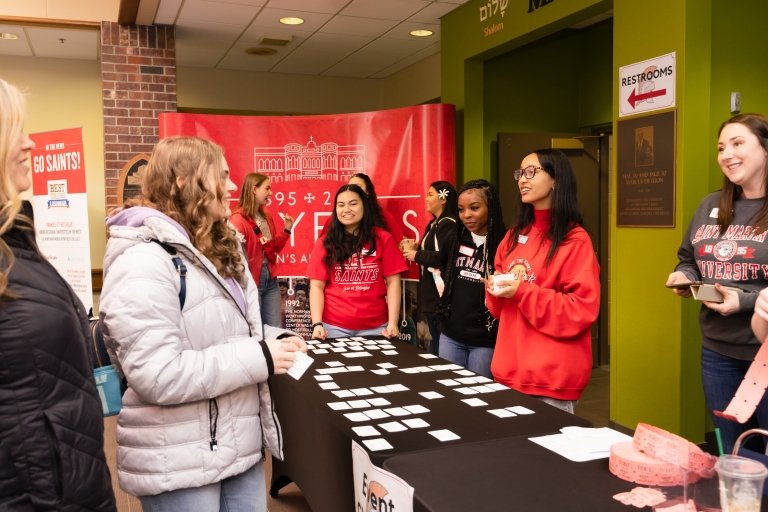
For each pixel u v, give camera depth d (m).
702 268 2.61
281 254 5.30
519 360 2.50
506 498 1.33
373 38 6.83
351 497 1.83
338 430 1.89
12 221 1.11
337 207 3.48
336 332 3.51
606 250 6.24
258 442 1.74
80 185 5.29
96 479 1.18
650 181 3.79
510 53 6.06
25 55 7.47
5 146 1.11
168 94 6.26
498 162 5.94
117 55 6.11
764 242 2.41
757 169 2.44
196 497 1.61
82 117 7.75
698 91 3.59
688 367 3.66
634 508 1.27
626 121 3.96
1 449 1.09
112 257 1.56
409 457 1.59
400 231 5.09
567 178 2.45
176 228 1.59
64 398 1.15
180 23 6.17
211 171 1.65
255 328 1.80
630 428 3.99
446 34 6.01
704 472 1.24
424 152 4.96
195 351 1.56
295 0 5.48
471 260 3.17
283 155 5.26
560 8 4.48
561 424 1.89
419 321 4.88
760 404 2.38
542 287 2.47
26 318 1.10
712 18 3.88
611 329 4.13
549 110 6.29
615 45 4.03
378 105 9.33
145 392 1.48
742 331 2.46
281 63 8.13
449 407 2.08
